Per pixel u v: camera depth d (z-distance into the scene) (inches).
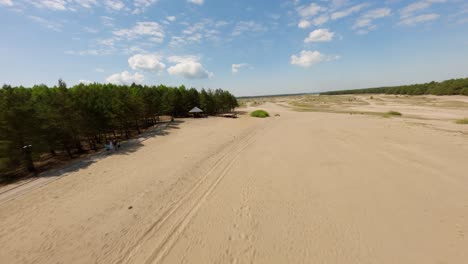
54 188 457.1
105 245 275.4
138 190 435.2
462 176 422.9
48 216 347.6
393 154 587.2
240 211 340.8
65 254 262.4
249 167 549.6
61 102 698.8
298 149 701.9
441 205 327.0
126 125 1058.7
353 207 335.3
